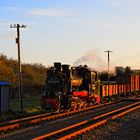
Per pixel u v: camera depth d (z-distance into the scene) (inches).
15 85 2364.7
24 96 2244.1
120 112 1395.2
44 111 1441.9
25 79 2664.9
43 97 1386.6
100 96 1966.0
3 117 1228.5
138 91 2844.5
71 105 1414.9
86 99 1605.6
